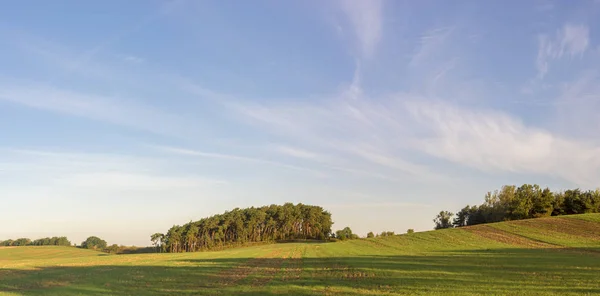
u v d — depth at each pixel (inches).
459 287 1030.4
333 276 1363.2
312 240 6579.7
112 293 1162.6
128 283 1385.3
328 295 977.5
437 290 996.6
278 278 1375.5
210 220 6914.4
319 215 7440.9
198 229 6702.8
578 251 2139.5
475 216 5211.6
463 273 1304.1
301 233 7416.3
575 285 1014.4
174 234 6633.9
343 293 1000.2
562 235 2866.6
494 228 3457.2
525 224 3449.8
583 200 4463.6
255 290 1101.7
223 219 7062.0
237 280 1363.2
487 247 2596.0
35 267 2226.9
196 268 1873.8
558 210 4554.6
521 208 4397.1
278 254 2866.6
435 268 1481.3
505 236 3048.7
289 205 7736.2
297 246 4153.5
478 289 993.5
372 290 1031.6
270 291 1071.6
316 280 1268.5
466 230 3572.8
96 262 2596.0
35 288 1347.2
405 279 1209.4
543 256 1870.1
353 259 2078.0
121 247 7229.3
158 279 1469.0
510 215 4498.0
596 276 1159.6
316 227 7332.7
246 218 7244.1
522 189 4685.0
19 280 1594.5
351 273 1429.6
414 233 3919.8
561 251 2158.0
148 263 2332.7
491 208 4938.5
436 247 2812.5
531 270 1325.0
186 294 1085.8
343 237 6461.6
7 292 1242.6
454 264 1610.5
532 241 2743.6
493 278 1166.3
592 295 887.7
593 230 2918.3
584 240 2635.3
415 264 1662.2
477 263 1617.9
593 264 1459.2
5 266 2388.0
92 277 1620.3
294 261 2138.3
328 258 2252.7
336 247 3408.0
